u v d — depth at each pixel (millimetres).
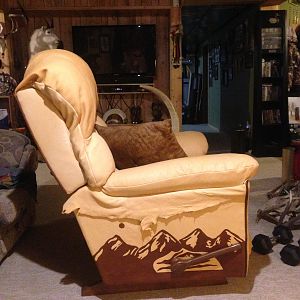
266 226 2555
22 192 2295
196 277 1702
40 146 1575
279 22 5020
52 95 1496
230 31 7020
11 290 1797
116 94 5492
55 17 5316
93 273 1956
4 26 4852
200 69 10648
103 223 1620
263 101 5262
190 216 1623
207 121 10289
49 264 2070
